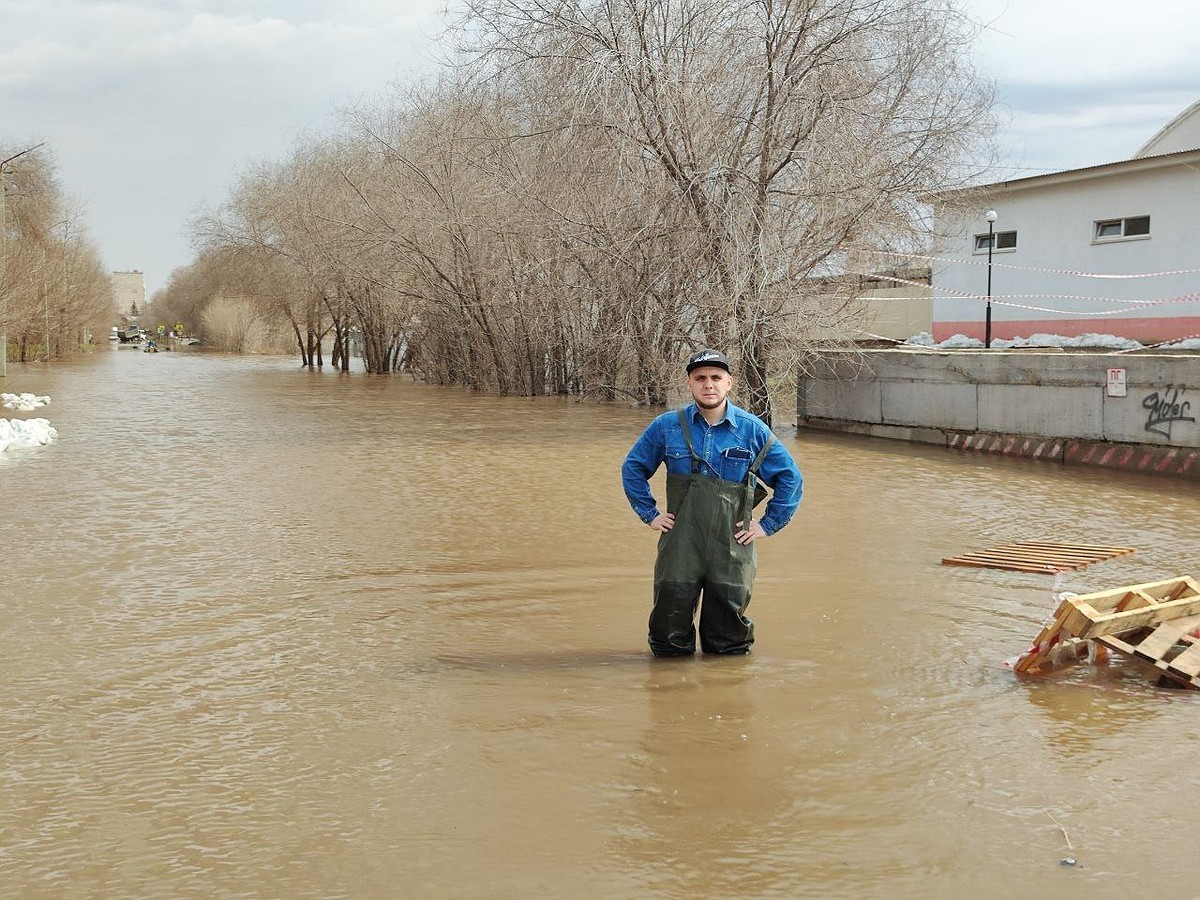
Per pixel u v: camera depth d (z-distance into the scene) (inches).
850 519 430.0
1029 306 1020.5
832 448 676.7
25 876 150.3
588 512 446.0
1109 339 863.7
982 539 388.8
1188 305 909.8
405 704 217.0
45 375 1788.9
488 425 844.6
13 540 390.6
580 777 180.7
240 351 3506.4
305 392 1327.5
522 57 805.9
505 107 933.8
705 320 803.4
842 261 772.6
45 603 300.7
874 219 749.9
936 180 775.1
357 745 195.6
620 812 167.8
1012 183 1023.6
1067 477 544.1
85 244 3061.0
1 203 1664.6
